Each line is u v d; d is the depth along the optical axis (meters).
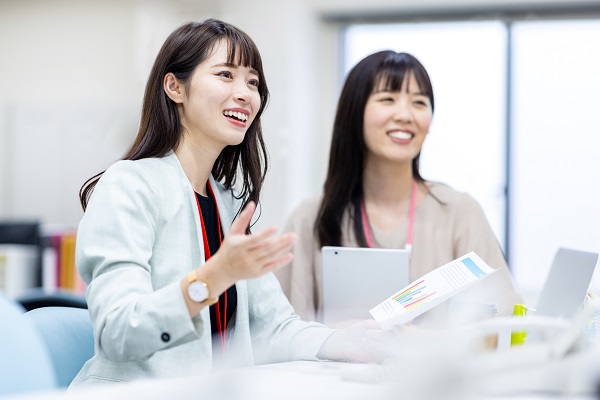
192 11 5.97
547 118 5.69
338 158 2.60
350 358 1.69
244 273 1.31
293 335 1.80
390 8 5.77
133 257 1.48
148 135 1.76
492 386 0.96
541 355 0.98
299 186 5.85
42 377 1.12
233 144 1.81
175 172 1.71
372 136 2.53
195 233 1.68
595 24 5.61
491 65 5.79
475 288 2.39
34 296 2.89
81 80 6.36
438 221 2.56
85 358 1.74
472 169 5.80
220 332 1.74
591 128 5.62
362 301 2.19
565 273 1.98
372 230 2.55
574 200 5.64
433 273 1.75
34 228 4.75
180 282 1.36
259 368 1.49
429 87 2.57
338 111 2.60
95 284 1.45
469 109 5.82
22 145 6.37
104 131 6.25
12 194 6.34
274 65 5.73
